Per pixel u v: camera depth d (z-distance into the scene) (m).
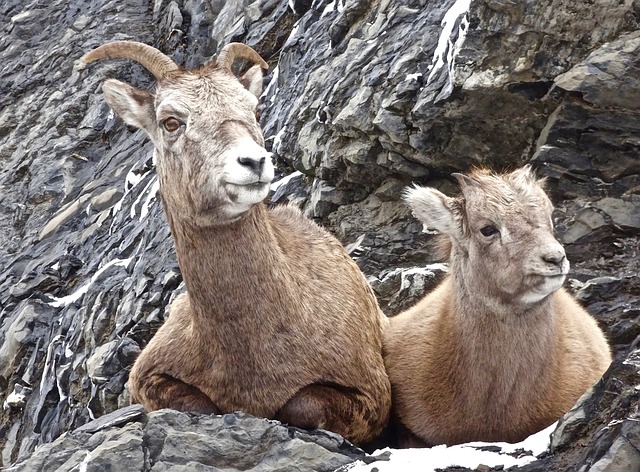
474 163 24.61
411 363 20.05
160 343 19.47
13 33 44.84
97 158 38.31
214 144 18.14
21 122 40.78
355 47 27.53
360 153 25.42
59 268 32.81
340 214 26.30
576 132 23.67
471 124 24.14
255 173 17.64
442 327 19.81
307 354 18.70
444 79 24.19
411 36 25.98
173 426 17.58
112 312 28.81
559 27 23.31
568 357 19.56
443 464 16.78
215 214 18.14
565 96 23.42
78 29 43.25
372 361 19.59
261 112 30.88
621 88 23.00
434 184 25.39
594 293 22.75
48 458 17.42
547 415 18.81
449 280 20.16
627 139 23.45
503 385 18.75
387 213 25.75
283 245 19.50
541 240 18.22
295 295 18.89
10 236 36.69
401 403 19.89
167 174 18.81
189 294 18.78
